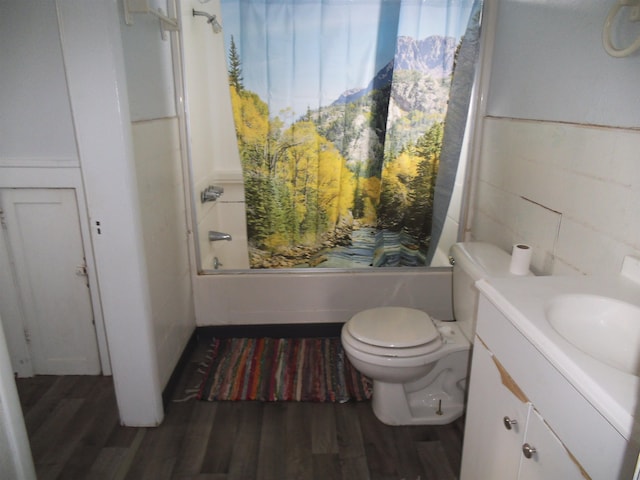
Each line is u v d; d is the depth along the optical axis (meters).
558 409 0.89
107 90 1.46
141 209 1.72
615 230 1.28
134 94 1.66
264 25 2.04
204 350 2.46
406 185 2.31
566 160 1.50
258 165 2.22
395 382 1.80
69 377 2.16
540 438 0.96
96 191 1.56
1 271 1.99
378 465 1.68
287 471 1.64
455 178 2.33
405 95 2.17
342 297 2.50
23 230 1.96
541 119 1.68
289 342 2.50
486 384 1.23
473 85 2.20
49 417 1.90
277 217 2.32
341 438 1.81
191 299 2.44
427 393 1.97
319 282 2.46
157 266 1.91
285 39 2.06
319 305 2.51
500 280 1.21
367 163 2.26
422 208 2.36
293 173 2.25
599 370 0.81
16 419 0.91
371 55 2.11
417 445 1.77
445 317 2.54
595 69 1.36
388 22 2.07
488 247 1.87
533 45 1.74
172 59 2.11
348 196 2.31
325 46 2.08
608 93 1.31
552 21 1.60
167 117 2.03
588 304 1.11
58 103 1.78
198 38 2.31
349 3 2.04
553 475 0.91
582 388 0.80
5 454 0.89
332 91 2.14
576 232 1.46
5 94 1.76
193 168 2.30
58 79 1.75
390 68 2.12
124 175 1.54
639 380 0.78
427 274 2.47
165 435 1.81
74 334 2.12
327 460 1.70
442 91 2.18
